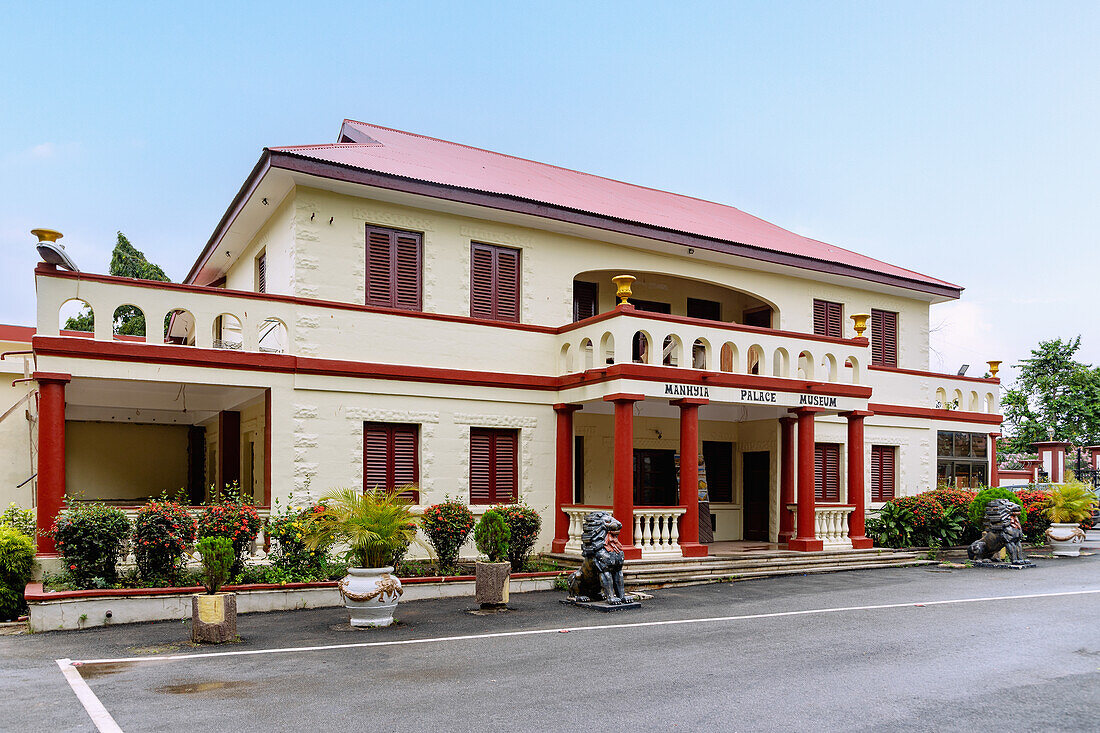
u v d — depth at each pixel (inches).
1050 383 1514.5
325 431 602.9
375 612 448.1
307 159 588.4
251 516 521.7
